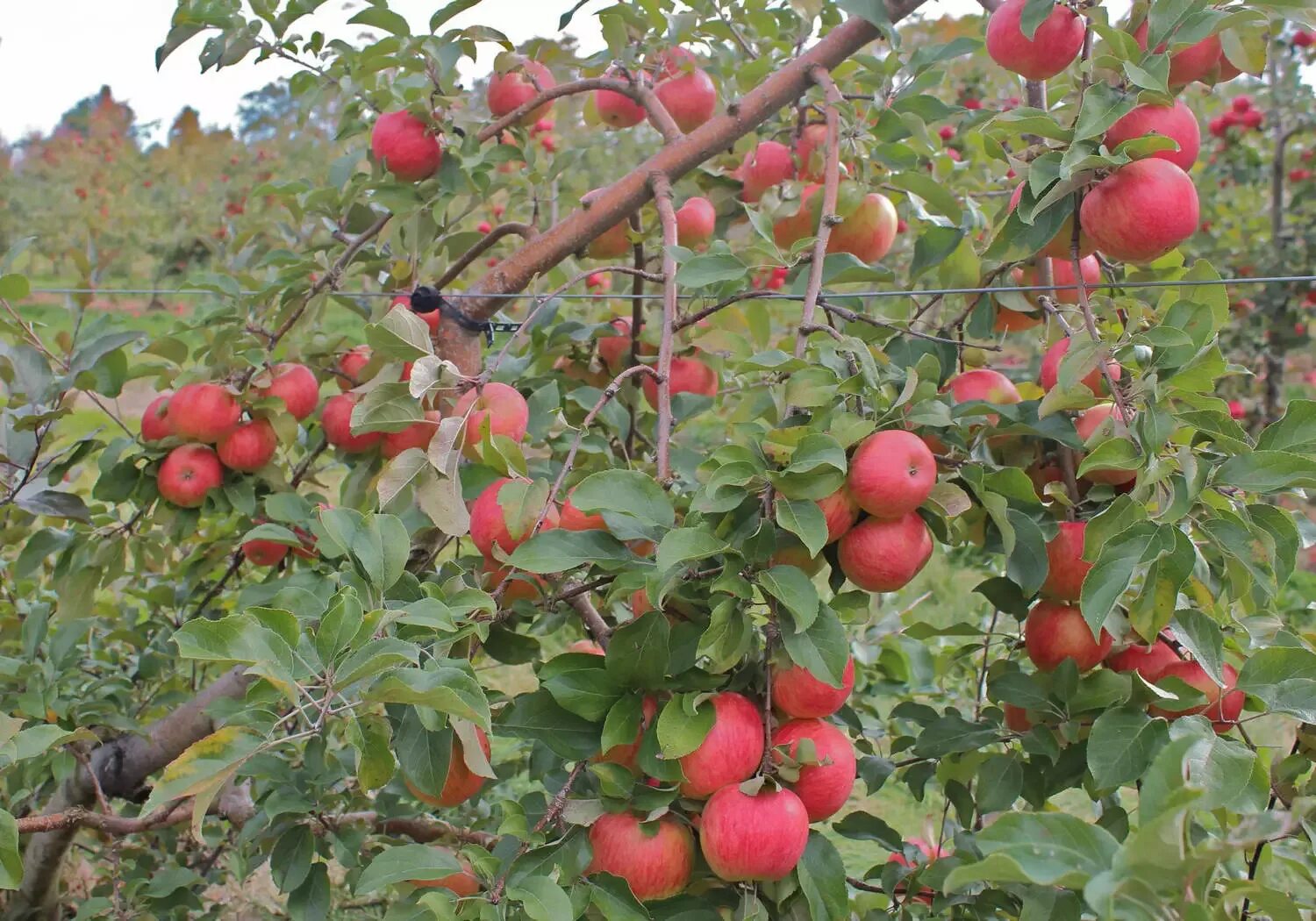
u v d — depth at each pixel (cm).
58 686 220
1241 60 178
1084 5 169
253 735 120
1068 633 171
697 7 255
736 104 224
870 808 397
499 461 158
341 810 242
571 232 230
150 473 226
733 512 147
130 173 1941
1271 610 170
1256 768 135
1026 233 167
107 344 226
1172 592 141
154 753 223
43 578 315
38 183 1908
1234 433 149
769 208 230
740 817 132
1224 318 176
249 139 2112
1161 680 156
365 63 225
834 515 150
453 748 155
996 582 179
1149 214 152
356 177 250
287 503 196
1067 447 179
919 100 232
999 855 90
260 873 321
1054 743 165
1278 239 627
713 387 261
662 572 131
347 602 127
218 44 230
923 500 149
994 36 177
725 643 139
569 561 144
